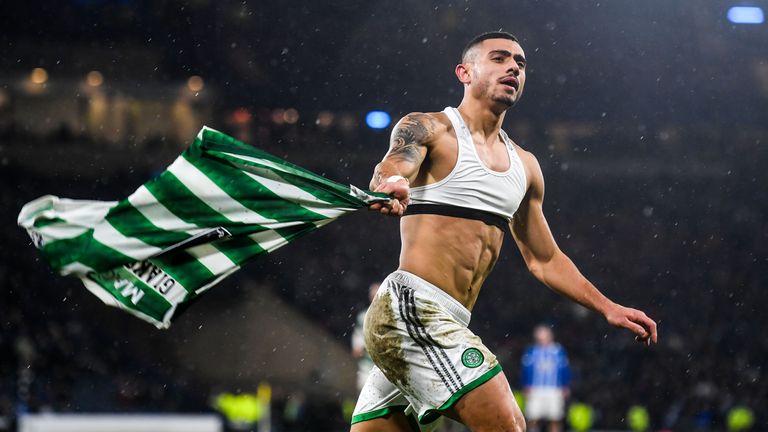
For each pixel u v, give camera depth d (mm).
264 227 5148
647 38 38625
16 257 35281
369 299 36938
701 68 39281
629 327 6055
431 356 5375
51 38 39031
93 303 33688
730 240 39750
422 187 5633
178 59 39844
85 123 39375
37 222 5051
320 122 40531
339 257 38375
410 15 39000
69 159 38375
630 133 40500
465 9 38750
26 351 28062
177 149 39625
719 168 40438
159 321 5195
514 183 5785
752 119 40156
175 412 27547
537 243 6223
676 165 40500
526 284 37188
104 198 38406
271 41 39812
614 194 40719
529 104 40500
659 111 40344
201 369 32562
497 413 5227
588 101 40312
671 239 39844
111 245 5078
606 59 39406
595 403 28516
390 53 39875
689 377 31031
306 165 40219
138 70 39719
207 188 5102
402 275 5574
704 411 27719
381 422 6047
